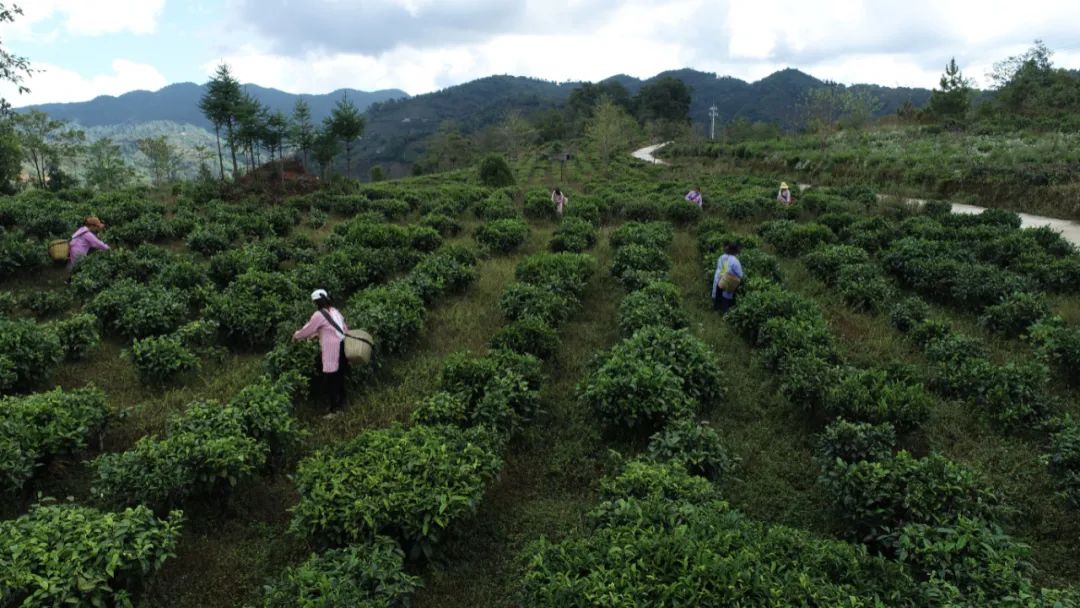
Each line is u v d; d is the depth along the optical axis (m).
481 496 6.35
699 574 4.69
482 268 15.95
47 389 9.08
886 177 34.50
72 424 7.07
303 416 8.70
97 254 13.81
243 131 30.27
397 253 15.72
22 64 13.91
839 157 39.84
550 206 23.30
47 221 16.72
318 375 9.20
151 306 10.87
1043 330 10.09
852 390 8.16
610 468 7.55
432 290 13.02
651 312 11.07
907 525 5.74
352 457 6.56
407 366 10.29
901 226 18.92
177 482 6.19
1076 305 12.30
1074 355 9.18
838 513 6.58
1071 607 4.77
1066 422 7.77
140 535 5.37
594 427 8.47
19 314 11.71
